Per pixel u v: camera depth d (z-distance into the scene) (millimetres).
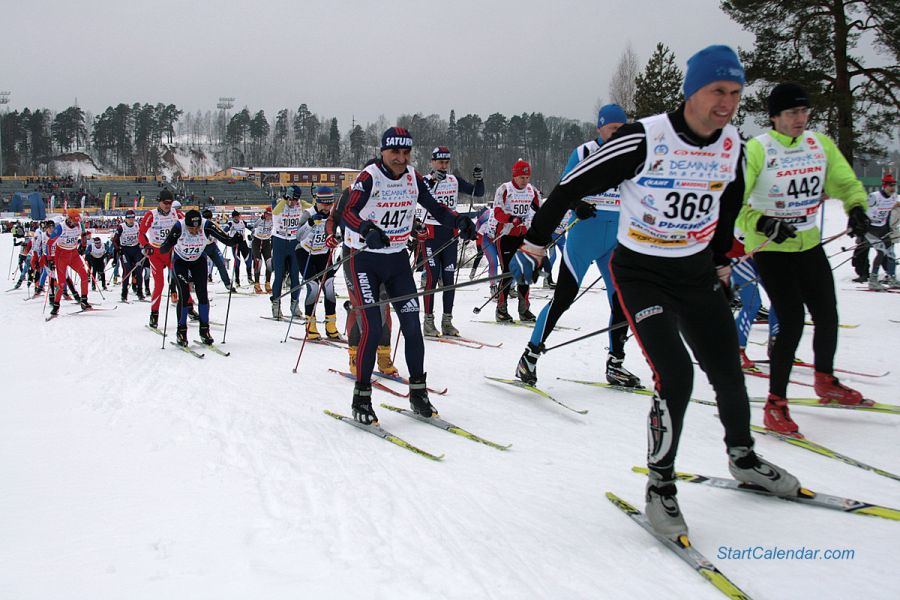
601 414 4047
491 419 4031
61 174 89000
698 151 2367
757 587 2070
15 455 3561
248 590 2104
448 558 2289
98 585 2156
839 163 3568
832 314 3582
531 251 2582
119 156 96625
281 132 105812
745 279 4812
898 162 23641
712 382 2615
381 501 2809
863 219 3457
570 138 87812
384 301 3764
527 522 2586
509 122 85250
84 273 11133
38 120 90750
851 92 20484
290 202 9047
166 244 6730
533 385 4586
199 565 2279
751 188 3543
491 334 7160
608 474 3078
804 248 3525
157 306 8562
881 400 4016
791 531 2426
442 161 6945
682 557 2250
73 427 4105
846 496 2725
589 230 4320
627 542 2400
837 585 2062
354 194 3957
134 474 3230
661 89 27438
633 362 5492
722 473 3016
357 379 3975
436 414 4043
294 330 8250
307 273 8008
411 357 4043
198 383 5266
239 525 2604
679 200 2402
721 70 2227
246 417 4195
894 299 8875
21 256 16406
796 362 5066
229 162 105000
